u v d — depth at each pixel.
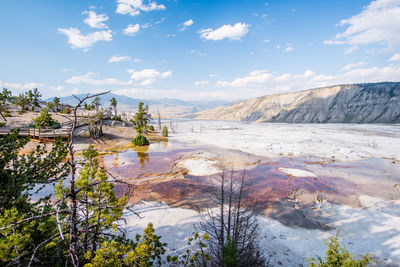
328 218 12.86
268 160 27.83
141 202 14.90
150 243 5.99
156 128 79.94
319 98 182.88
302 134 57.44
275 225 12.01
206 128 82.50
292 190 17.28
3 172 5.18
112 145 36.91
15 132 5.71
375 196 16.27
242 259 7.04
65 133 30.33
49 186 16.39
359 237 10.89
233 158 28.80
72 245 3.96
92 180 5.53
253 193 16.62
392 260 9.11
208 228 11.26
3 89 57.44
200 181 19.44
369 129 75.06
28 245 4.37
